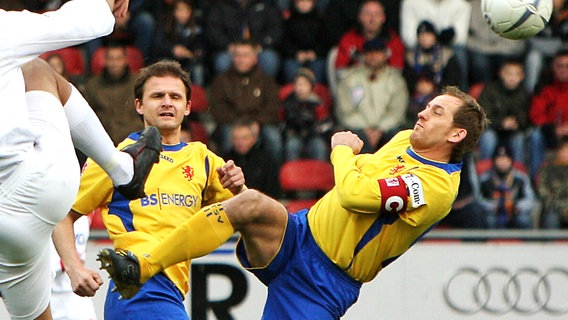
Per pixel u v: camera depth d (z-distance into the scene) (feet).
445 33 82.84
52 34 38.42
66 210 40.19
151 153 43.27
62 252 45.88
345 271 46.88
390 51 82.64
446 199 45.98
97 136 41.34
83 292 45.57
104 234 73.56
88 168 46.44
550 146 81.97
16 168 38.32
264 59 84.02
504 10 51.44
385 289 77.10
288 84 84.38
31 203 38.91
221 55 83.76
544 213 80.18
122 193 43.04
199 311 74.79
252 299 75.15
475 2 84.28
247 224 45.57
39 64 40.27
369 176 46.80
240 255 47.50
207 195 48.29
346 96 81.66
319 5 85.05
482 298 77.20
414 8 83.05
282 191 80.74
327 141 81.66
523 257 77.56
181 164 47.26
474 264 77.36
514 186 80.33
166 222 46.24
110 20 39.96
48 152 38.91
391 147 47.80
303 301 46.80
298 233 47.11
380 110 81.10
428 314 77.10
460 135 46.34
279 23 84.69
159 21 83.92
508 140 81.56
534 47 84.48
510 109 81.92
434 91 81.92
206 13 84.38
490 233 77.56
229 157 80.48
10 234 39.11
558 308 77.51
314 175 81.00
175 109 47.21
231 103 81.00
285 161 81.30
